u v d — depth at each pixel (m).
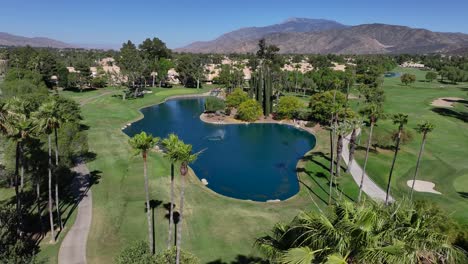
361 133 77.25
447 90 142.75
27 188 42.66
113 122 91.25
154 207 41.12
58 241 33.19
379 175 53.06
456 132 77.12
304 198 46.84
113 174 51.69
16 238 29.89
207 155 69.69
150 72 153.62
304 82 138.38
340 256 11.06
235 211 41.25
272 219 39.25
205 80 179.62
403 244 10.94
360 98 121.38
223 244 33.47
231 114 107.69
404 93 133.38
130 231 35.41
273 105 111.81
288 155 70.12
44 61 134.38
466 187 47.41
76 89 141.25
